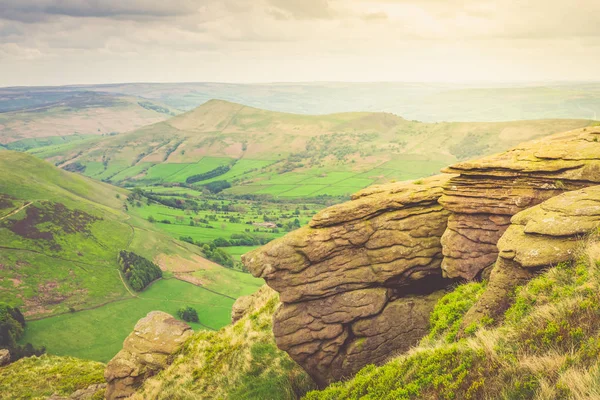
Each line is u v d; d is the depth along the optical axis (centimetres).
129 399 2658
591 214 1357
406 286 1894
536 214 1489
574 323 1050
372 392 1413
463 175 1866
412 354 1449
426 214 1930
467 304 1625
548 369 961
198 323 15812
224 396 2138
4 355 4606
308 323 1823
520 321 1212
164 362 2844
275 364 2166
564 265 1287
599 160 1609
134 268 19375
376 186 2164
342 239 1873
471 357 1179
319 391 1755
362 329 1814
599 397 784
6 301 15912
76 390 3506
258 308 2828
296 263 1839
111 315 16200
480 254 1742
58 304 16475
